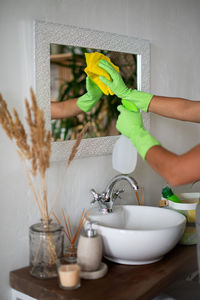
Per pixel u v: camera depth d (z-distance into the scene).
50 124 1.44
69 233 1.57
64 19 1.49
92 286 1.25
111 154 1.72
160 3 1.96
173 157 1.20
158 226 1.62
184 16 2.15
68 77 1.50
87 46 1.55
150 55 1.91
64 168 1.53
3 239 1.34
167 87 2.05
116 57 1.69
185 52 2.17
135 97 1.57
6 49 1.31
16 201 1.37
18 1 1.33
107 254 1.40
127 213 1.70
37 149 1.19
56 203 1.51
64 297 1.18
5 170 1.33
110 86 1.48
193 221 1.65
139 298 1.18
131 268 1.39
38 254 1.29
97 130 1.64
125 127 1.35
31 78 1.39
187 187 2.29
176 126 2.14
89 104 1.57
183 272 1.46
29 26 1.37
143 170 1.95
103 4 1.65
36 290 1.25
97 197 1.55
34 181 1.42
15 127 1.18
